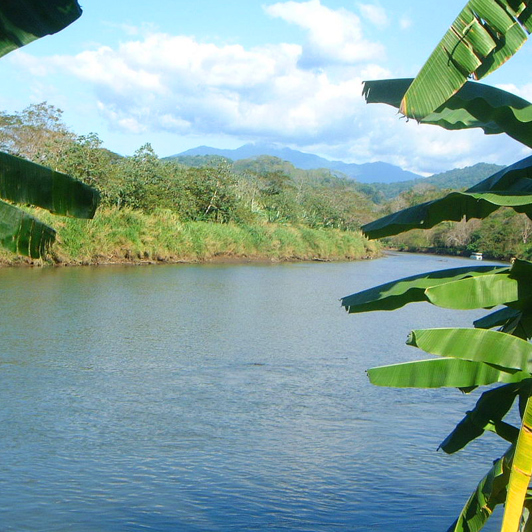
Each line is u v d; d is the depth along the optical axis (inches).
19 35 116.6
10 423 325.1
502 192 111.9
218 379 437.4
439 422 347.9
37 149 1688.0
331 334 654.5
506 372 109.6
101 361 479.8
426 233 2999.5
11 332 581.6
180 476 262.8
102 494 242.1
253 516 226.7
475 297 107.4
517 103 111.0
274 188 2684.5
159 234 1496.1
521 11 91.7
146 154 1702.8
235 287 1104.2
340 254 2250.2
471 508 116.6
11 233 122.9
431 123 118.7
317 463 280.5
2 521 216.2
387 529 218.2
